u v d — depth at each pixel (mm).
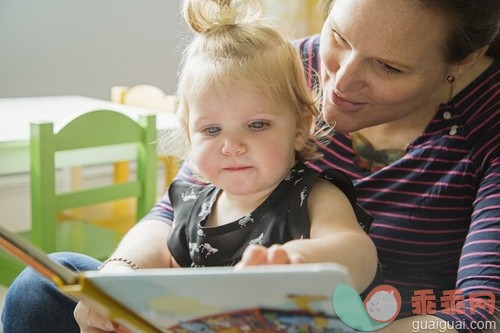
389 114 1075
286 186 1022
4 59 2633
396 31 973
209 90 1007
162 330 770
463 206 1127
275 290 632
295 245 826
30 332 1146
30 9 2660
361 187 1177
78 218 2447
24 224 2756
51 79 2758
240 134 996
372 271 889
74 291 685
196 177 1154
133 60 2971
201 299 680
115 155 2234
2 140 1878
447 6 965
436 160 1139
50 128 1884
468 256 1012
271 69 1018
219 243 1036
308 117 1074
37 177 1896
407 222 1143
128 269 1053
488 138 1116
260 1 1181
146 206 2205
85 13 2801
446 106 1151
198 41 1086
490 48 1176
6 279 2039
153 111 2508
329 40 1062
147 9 2963
